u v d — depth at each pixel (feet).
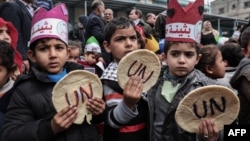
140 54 5.40
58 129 4.80
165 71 6.44
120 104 5.59
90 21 14.73
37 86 5.42
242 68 7.43
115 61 6.65
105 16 17.37
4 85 6.42
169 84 6.14
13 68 6.49
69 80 4.92
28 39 10.59
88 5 37.14
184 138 5.67
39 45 5.41
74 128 5.35
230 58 10.14
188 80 5.88
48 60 5.38
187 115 5.05
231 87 7.87
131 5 39.04
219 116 5.10
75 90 4.98
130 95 5.28
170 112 5.78
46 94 5.34
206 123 4.99
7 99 6.35
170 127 5.77
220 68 8.15
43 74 5.42
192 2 6.15
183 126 5.07
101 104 5.12
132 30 6.57
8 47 6.38
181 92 5.83
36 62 5.64
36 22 5.56
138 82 5.34
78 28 18.16
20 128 5.03
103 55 14.25
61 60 5.48
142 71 5.47
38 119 5.26
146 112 6.22
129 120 5.57
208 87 4.94
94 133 5.58
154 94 6.26
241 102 7.47
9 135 5.05
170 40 6.06
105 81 6.26
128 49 6.44
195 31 6.01
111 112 5.76
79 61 13.06
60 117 4.76
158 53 12.02
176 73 5.96
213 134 5.04
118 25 6.52
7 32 8.14
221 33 48.03
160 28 17.21
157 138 5.94
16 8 10.39
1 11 10.47
